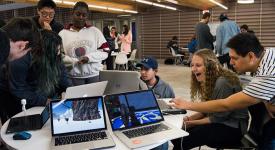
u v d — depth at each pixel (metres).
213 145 2.25
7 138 1.67
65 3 9.91
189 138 2.25
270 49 1.79
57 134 1.69
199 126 2.29
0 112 2.48
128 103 1.90
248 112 2.07
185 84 7.20
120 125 1.80
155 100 1.99
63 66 2.52
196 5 12.27
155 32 15.25
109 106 1.85
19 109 2.40
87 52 2.87
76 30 2.91
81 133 1.73
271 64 1.70
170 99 2.44
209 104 1.95
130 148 1.52
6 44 1.33
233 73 2.25
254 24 12.30
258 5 12.08
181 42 14.50
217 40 6.04
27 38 1.62
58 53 2.36
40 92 2.30
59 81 2.45
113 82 2.34
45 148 1.53
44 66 2.25
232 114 2.18
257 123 1.88
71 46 2.84
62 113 1.75
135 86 2.27
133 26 16.05
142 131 1.75
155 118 1.92
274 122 1.77
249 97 1.74
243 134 2.14
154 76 2.68
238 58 1.83
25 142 1.61
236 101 1.80
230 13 12.83
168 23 14.74
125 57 8.78
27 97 2.26
